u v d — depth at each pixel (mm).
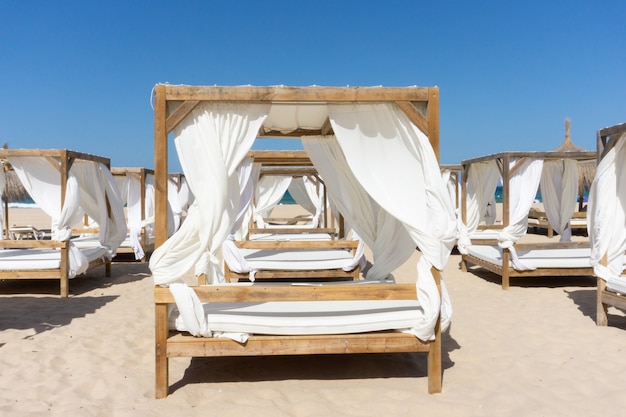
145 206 10531
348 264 6727
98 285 7547
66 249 6664
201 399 3270
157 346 3264
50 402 3203
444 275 8422
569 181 10102
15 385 3494
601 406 3113
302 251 7852
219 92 3264
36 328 4980
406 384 3525
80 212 9398
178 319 3385
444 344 4449
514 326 5031
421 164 3428
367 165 3455
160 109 3244
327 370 3811
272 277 6754
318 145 5152
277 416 3010
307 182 12539
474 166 10617
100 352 4238
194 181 3312
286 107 4219
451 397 3254
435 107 3350
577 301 6238
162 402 3209
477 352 4219
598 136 5184
